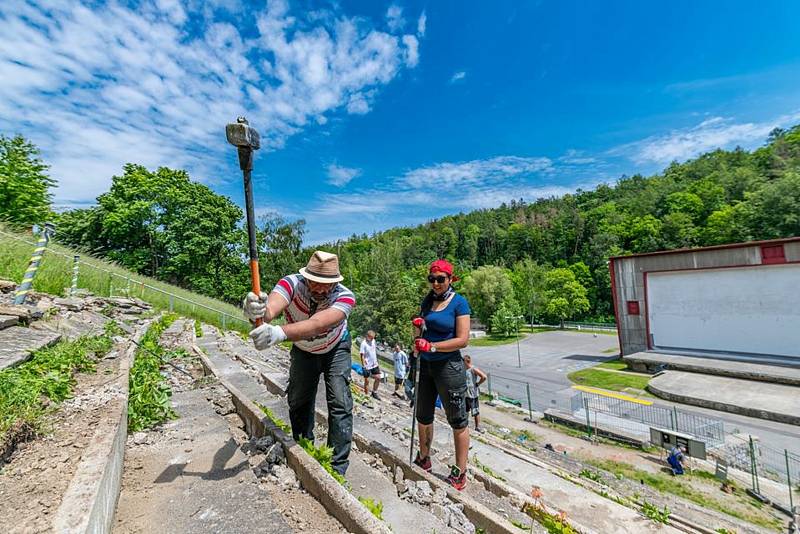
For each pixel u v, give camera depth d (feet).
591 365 90.68
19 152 63.46
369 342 36.42
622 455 39.34
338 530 6.29
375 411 22.48
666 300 80.43
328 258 8.38
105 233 96.58
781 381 57.21
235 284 109.09
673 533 12.41
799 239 65.00
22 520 4.76
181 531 6.15
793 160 194.90
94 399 9.75
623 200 306.35
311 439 9.91
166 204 101.19
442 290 11.19
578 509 13.75
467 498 9.37
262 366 23.82
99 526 5.13
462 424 10.81
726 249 72.18
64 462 6.48
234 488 7.57
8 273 25.53
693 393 56.44
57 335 14.65
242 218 118.73
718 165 264.52
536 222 368.48
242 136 7.07
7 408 7.54
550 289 196.95
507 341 148.66
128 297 40.37
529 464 17.75
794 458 37.63
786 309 66.33
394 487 9.87
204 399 13.75
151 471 8.29
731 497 30.58
